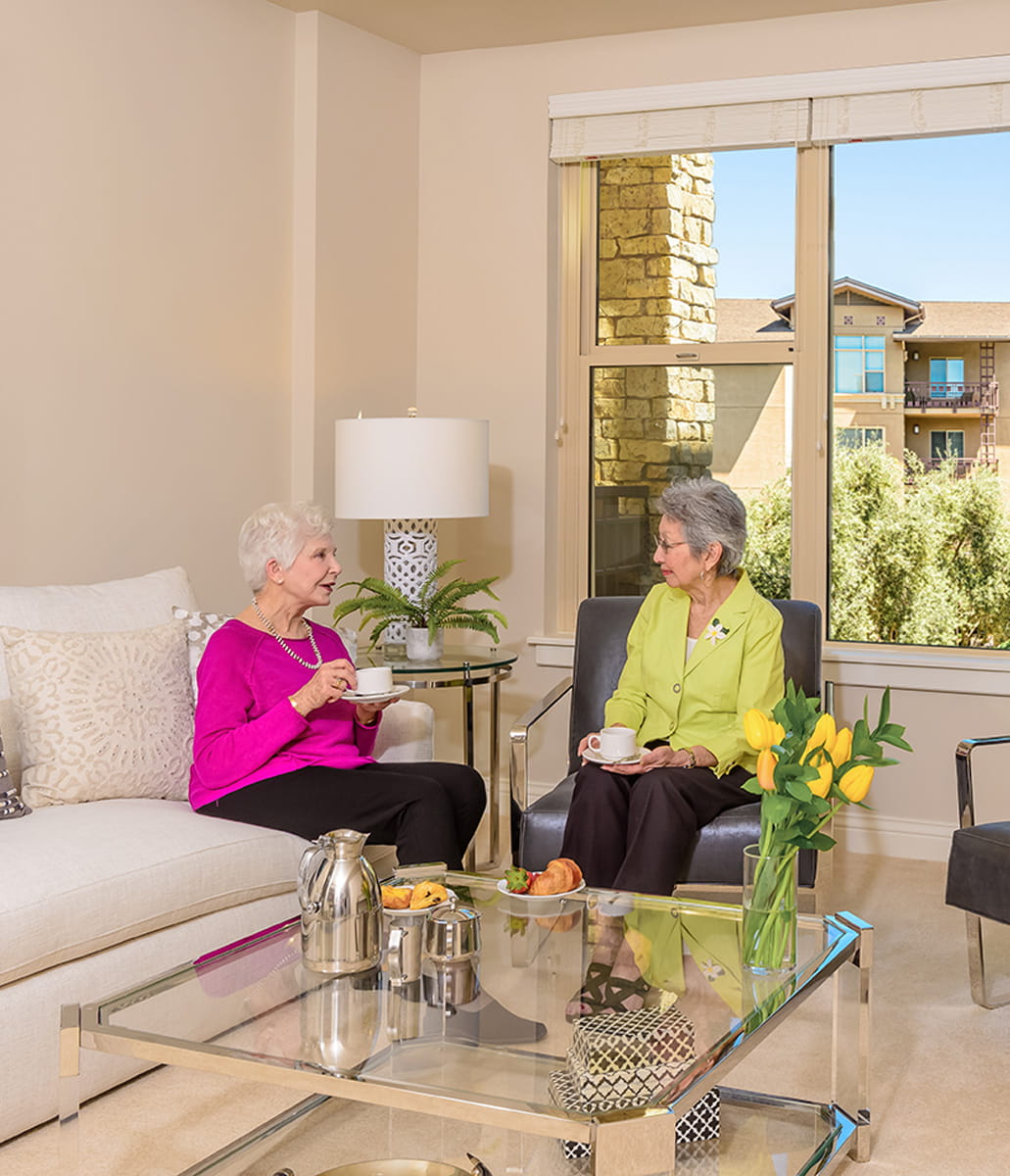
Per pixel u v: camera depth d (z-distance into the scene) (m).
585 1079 1.57
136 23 3.56
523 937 2.09
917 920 3.43
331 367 4.23
